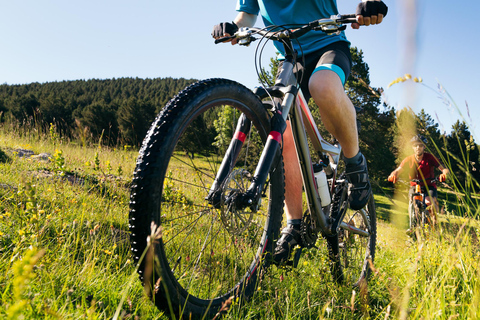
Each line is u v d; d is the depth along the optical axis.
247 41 2.01
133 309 1.40
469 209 1.49
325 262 2.13
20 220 1.84
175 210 2.51
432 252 1.79
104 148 5.81
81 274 1.54
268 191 1.92
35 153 6.80
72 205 2.72
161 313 1.36
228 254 1.94
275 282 1.88
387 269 2.25
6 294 1.14
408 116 0.76
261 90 1.85
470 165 1.44
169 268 1.27
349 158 2.20
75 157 6.08
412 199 4.30
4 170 3.85
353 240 2.58
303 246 2.11
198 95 1.39
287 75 1.89
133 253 1.22
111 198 3.39
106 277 1.63
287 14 2.29
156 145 1.24
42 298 1.26
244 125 1.64
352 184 2.27
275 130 1.67
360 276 2.49
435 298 1.33
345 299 1.89
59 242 1.81
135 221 1.19
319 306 1.76
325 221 2.12
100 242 2.10
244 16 2.58
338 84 1.92
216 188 1.47
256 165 1.66
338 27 1.74
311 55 2.20
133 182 1.21
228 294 1.60
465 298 1.54
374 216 2.78
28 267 0.60
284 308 1.65
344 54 2.12
